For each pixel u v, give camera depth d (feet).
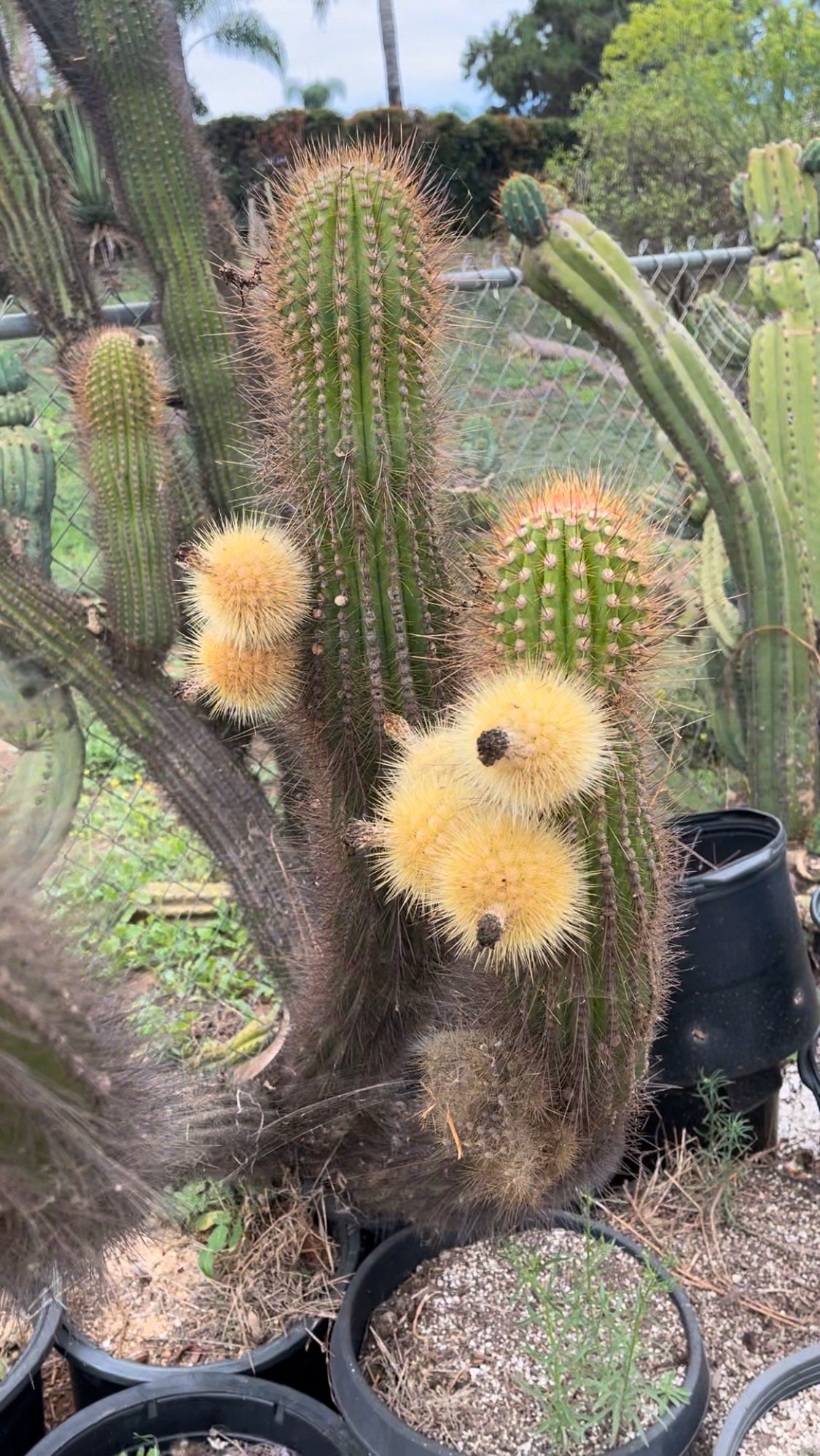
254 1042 3.78
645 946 2.16
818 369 4.64
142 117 3.26
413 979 2.76
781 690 4.47
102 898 3.67
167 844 5.24
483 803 1.93
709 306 5.90
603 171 15.90
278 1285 2.94
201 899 4.81
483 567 2.14
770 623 4.42
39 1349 2.74
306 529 2.35
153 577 3.15
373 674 2.36
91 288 3.55
